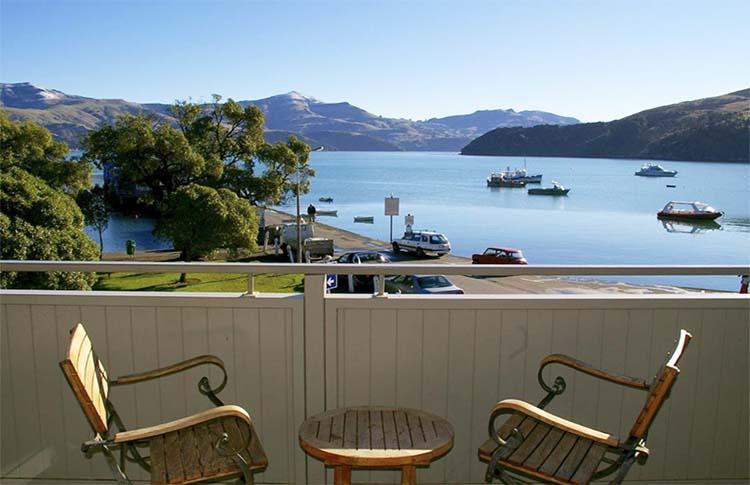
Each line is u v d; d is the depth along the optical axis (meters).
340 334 2.28
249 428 1.63
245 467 1.64
